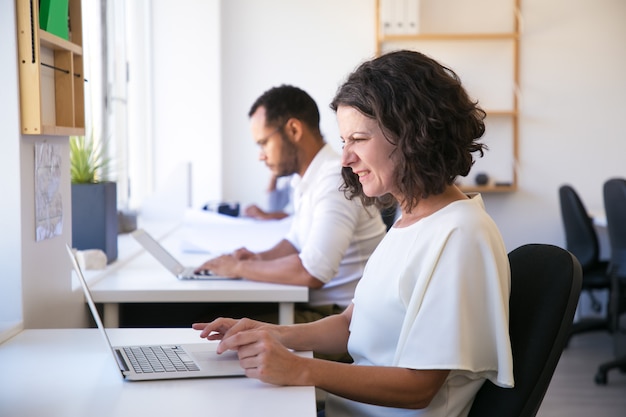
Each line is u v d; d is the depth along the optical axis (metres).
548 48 5.69
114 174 4.09
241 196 5.67
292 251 2.82
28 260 1.92
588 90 5.71
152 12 5.22
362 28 5.63
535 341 1.32
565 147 5.73
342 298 2.60
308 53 5.63
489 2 5.66
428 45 5.66
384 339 1.45
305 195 2.67
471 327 1.31
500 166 5.75
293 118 2.66
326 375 1.39
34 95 1.84
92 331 1.87
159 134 5.29
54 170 2.10
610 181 4.39
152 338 1.81
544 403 3.77
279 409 1.28
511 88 5.70
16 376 1.49
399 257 1.43
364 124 1.39
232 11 5.59
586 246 4.75
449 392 1.37
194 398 1.34
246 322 1.68
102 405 1.31
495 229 1.37
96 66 3.68
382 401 1.34
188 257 3.16
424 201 1.43
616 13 5.67
